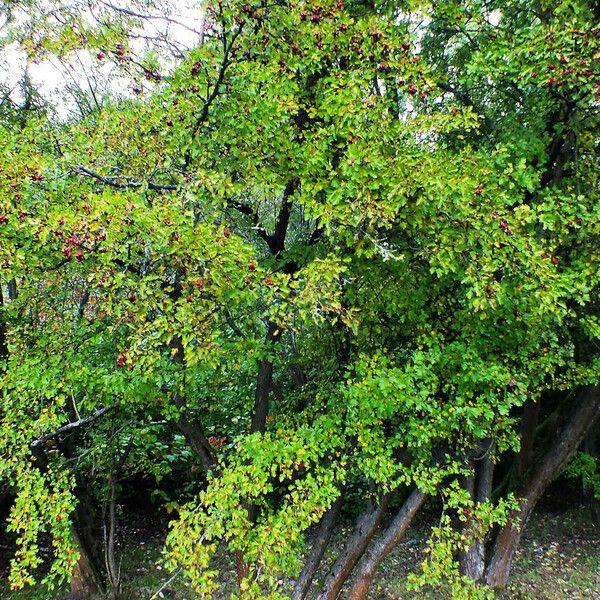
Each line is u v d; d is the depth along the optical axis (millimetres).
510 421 5848
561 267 6086
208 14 4301
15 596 7875
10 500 9406
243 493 4766
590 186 6516
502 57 5477
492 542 8195
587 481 9742
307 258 5867
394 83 5113
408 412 5730
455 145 6637
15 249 4270
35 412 5582
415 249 5367
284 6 4598
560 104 5914
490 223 4660
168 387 5969
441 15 5918
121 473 9789
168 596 7973
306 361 7047
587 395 7816
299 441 5125
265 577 4547
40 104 9234
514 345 5797
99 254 4086
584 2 5820
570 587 8188
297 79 5738
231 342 5625
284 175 5078
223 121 4715
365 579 6141
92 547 8164
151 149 5070
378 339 6504
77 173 4484
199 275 4176
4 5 6363
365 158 4594
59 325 6391
